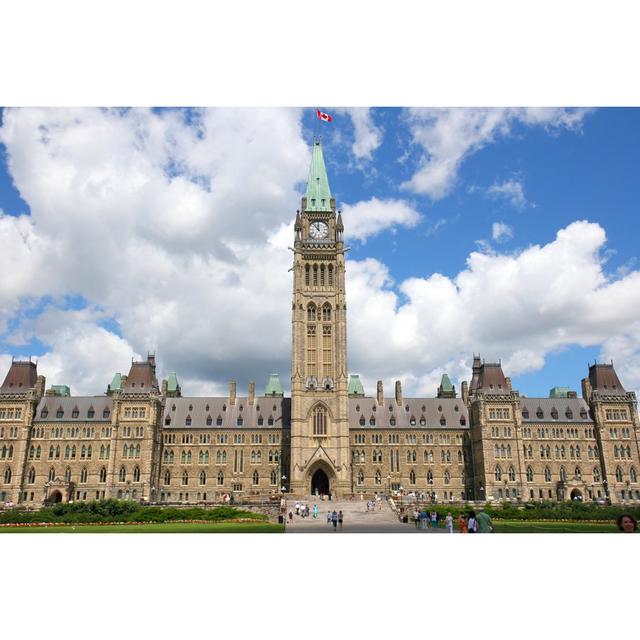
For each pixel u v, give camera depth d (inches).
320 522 3415.4
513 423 5994.1
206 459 6077.8
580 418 6190.9
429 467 6235.2
